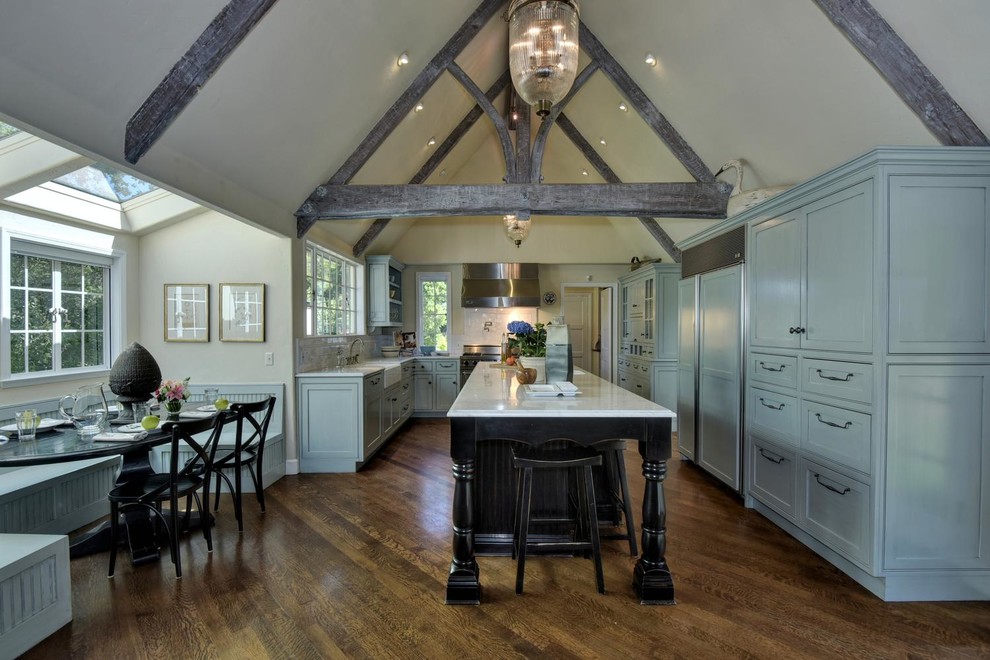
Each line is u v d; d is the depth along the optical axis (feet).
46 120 6.19
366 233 18.74
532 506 8.63
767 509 10.10
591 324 27.25
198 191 9.16
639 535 9.34
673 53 11.10
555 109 13.32
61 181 10.75
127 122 7.45
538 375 10.23
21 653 5.82
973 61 6.74
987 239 6.90
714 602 7.00
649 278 18.48
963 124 7.33
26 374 10.27
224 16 7.32
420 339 23.25
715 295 12.11
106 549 8.68
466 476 7.10
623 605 6.92
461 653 5.89
